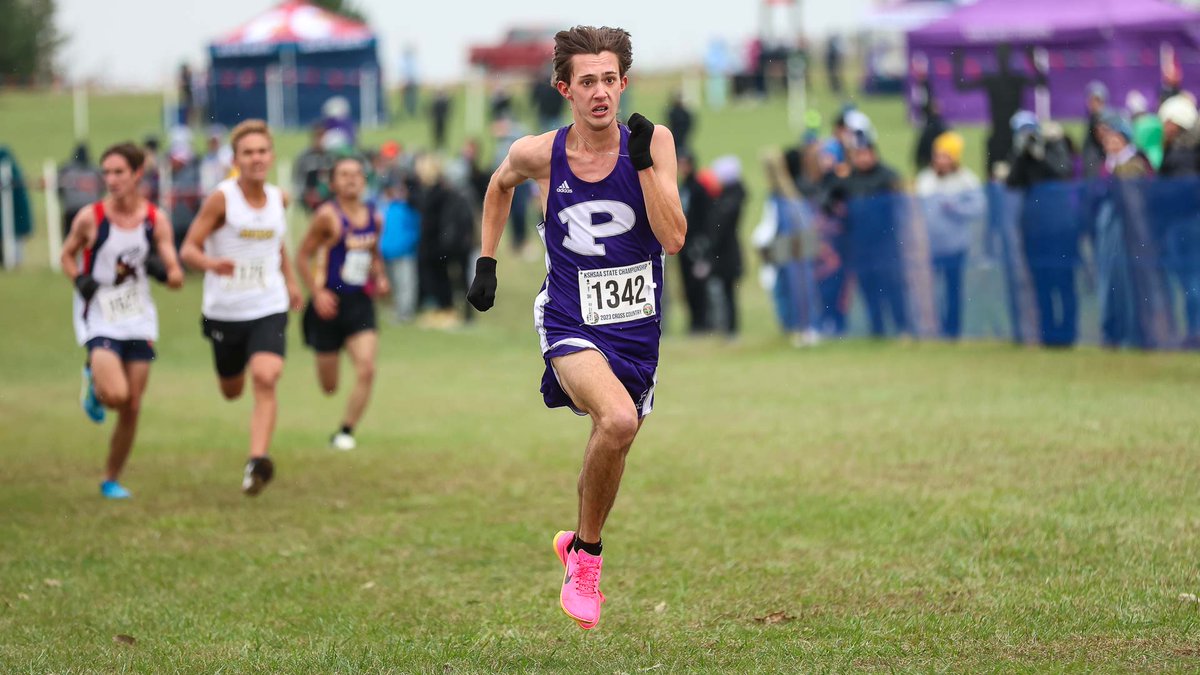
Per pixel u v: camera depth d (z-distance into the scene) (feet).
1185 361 79.92
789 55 274.16
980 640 32.30
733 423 70.18
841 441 61.67
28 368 106.42
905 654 31.48
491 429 73.87
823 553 42.14
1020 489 49.01
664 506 50.31
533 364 108.58
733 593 38.29
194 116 237.04
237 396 58.90
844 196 102.63
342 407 86.69
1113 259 85.20
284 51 240.12
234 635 35.70
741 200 112.37
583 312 32.99
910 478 52.39
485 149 215.31
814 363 94.48
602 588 39.83
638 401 34.09
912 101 210.59
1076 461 53.16
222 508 53.21
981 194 92.89
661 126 33.40
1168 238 82.48
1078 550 40.16
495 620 36.76
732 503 50.14
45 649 33.88
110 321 53.93
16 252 141.49
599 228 32.76
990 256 92.79
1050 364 83.35
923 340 98.37
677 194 32.32
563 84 32.60
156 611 38.34
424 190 128.47
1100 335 86.89
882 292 101.04
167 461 65.46
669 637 34.30
